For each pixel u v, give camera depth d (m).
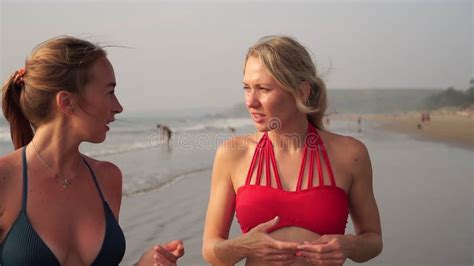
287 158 2.65
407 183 10.02
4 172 2.15
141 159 15.09
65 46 2.16
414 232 6.15
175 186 9.99
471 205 7.78
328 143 2.68
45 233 2.13
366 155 2.67
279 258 2.35
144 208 7.74
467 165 13.59
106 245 2.24
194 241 5.90
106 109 2.22
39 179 2.19
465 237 5.98
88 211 2.27
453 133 32.94
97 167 2.41
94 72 2.18
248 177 2.65
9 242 2.11
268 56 2.42
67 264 2.18
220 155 2.77
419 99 132.50
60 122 2.20
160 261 2.14
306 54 2.52
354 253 2.45
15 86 2.24
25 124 2.33
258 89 2.49
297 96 2.46
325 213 2.53
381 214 7.08
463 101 115.56
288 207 2.54
